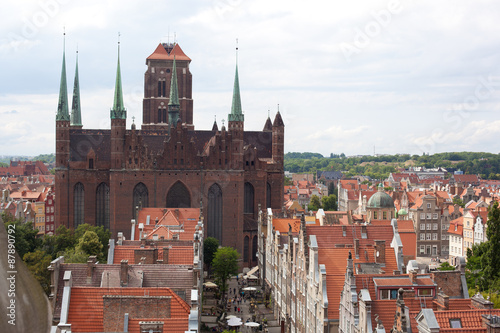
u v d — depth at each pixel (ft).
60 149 624.18
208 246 545.03
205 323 379.14
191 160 619.67
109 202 627.05
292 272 321.52
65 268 205.26
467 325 158.61
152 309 164.76
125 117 611.06
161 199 615.16
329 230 290.35
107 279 200.95
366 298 184.34
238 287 518.78
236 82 628.28
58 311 188.03
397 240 270.05
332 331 237.45
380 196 540.11
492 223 341.41
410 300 186.39
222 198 621.72
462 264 207.10
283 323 357.41
